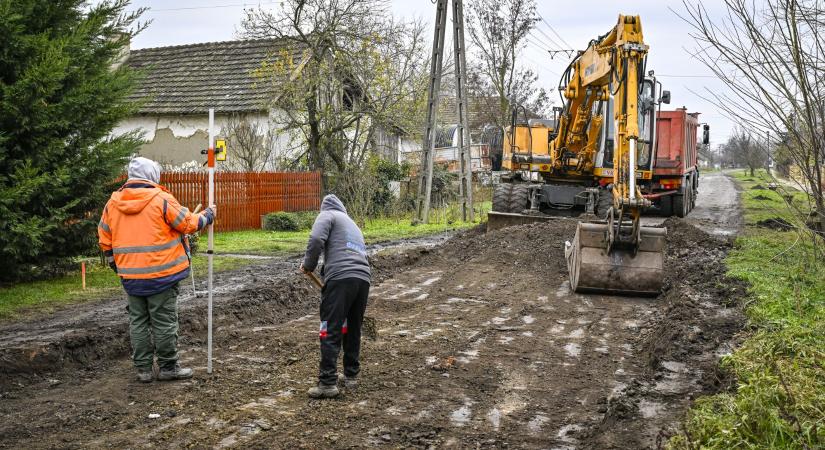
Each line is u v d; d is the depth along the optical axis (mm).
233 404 6156
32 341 7684
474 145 44062
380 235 20953
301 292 11086
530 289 11938
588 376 7141
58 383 6844
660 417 5547
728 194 41125
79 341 7672
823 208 7832
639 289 11109
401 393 6523
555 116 20297
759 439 4656
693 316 8500
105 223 6758
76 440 5324
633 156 10750
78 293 11125
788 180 8742
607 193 19312
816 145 7410
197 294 10695
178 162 28719
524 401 6363
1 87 10938
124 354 7922
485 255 14523
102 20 12547
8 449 5145
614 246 11203
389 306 10594
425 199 25172
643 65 11469
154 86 30188
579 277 11180
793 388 5234
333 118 26312
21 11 11453
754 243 14461
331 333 6371
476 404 6270
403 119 27078
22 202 11008
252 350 8008
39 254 12117
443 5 24672
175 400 6242
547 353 8008
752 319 8094
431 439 5426
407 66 27328
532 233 15516
